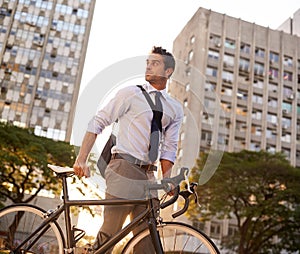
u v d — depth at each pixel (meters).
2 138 13.93
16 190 13.69
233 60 31.70
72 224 2.07
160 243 1.83
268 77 32.75
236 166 17.55
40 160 13.66
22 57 25.53
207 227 24.77
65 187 2.04
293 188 17.28
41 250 2.12
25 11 26.62
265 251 16.95
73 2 27.52
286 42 34.44
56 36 26.52
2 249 2.15
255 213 16.31
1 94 24.31
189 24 30.91
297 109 32.97
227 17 32.19
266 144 31.16
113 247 1.93
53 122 24.47
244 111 31.25
